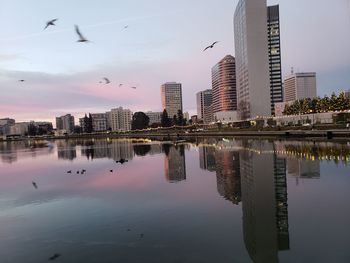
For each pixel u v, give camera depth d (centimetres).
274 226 1891
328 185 2861
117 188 3189
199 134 16975
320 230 1806
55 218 2241
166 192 2880
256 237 1738
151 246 1666
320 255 1512
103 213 2294
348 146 5928
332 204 2277
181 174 3900
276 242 1667
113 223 2056
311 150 5575
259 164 4294
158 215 2183
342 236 1714
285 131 10400
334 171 3509
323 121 11638
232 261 1480
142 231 1883
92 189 3206
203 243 1680
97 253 1609
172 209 2312
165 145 9981
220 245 1648
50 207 2562
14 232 1973
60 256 1598
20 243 1791
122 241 1747
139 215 2200
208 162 4900
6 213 2414
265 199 2491
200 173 3906
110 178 3853
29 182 3878
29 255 1628
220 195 2681
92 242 1753
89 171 4588
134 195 2817
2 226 2094
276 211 2173
